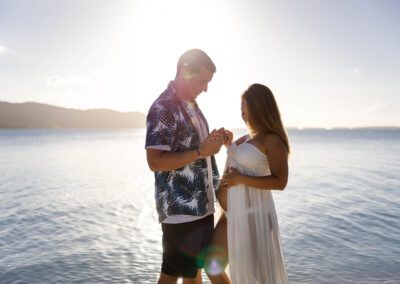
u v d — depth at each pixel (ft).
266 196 8.30
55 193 38.70
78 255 18.26
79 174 57.77
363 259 17.19
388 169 62.95
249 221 8.09
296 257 17.62
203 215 7.86
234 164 8.54
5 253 18.61
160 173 7.67
